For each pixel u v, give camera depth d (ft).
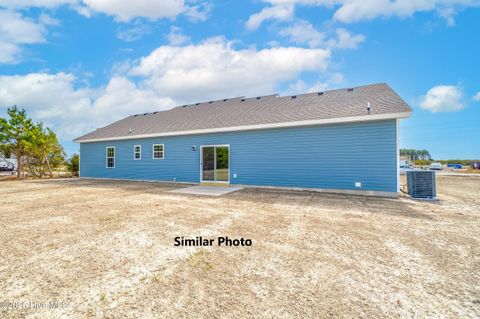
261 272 9.41
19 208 21.44
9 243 12.60
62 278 8.90
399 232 14.52
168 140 43.75
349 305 7.21
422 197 25.86
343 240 13.12
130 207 21.75
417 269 9.66
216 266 9.94
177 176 42.88
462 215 18.71
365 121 28.02
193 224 16.21
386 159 26.96
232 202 24.16
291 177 32.50
